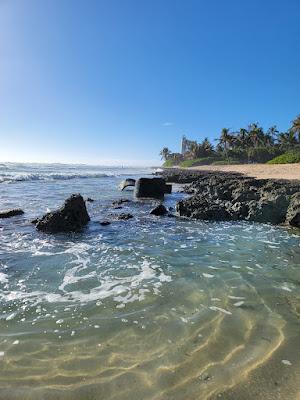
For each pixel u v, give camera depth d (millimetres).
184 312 5680
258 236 11578
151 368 4148
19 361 4281
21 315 5535
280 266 8242
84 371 4098
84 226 12922
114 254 9211
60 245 10055
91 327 5152
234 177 38781
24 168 79125
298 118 91125
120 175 59812
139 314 5594
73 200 13000
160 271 7816
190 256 9086
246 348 4586
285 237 11438
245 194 18234
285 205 14633
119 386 3836
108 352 4492
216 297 6316
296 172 49562
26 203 19344
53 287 6770
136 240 10898
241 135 119438
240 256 9102
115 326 5184
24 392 3725
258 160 110625
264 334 4961
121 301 6117
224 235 11734
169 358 4355
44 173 55094
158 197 24859
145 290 6645
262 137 117438
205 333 4980
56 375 4020
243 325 5230
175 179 44062
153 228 12914
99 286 6852
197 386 3826
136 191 25031
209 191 23812
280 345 4664
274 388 3789
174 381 3914
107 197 24312
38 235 11219
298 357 4383
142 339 4809
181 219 14953
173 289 6707
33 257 8766
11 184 32625
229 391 3742
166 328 5121
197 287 6816
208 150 137750
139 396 3678
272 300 6195
